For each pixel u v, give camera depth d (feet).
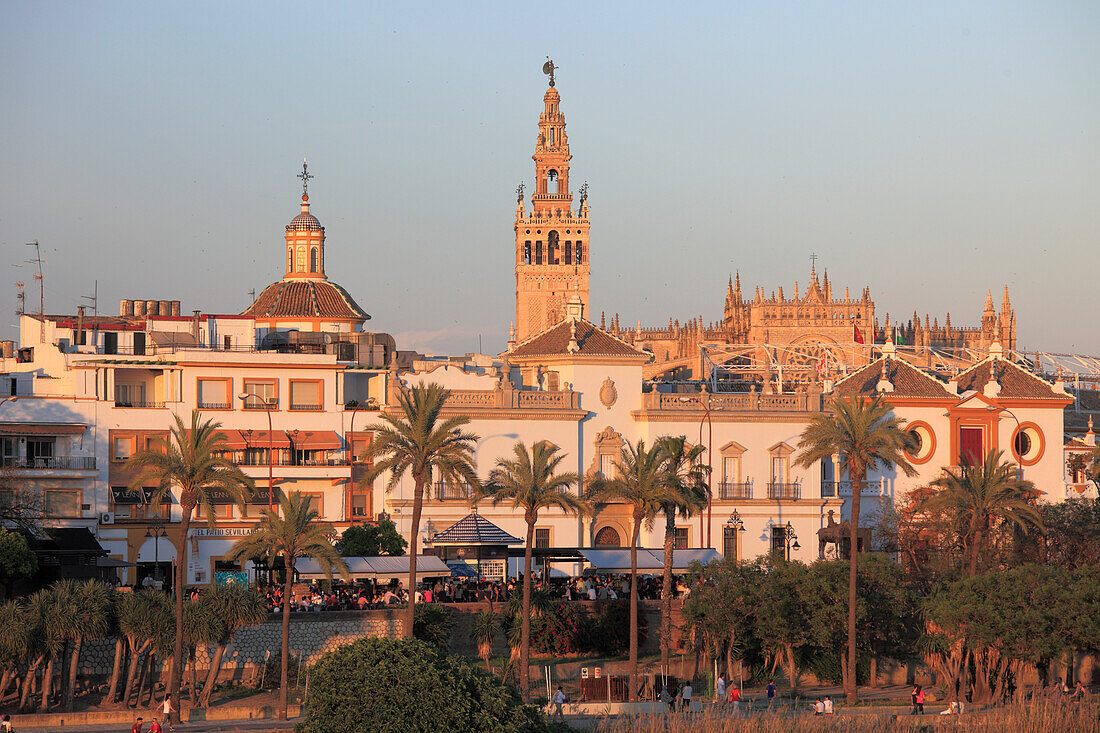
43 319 520.83
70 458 460.14
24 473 449.48
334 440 488.85
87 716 351.46
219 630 369.91
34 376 484.33
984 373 574.15
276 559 418.51
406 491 489.67
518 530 497.46
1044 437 568.00
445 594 439.22
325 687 307.78
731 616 413.39
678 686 400.06
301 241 600.39
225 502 475.72
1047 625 400.47
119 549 459.73
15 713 358.64
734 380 654.12
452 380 513.04
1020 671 408.87
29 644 352.69
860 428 418.92
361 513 492.13
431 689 305.94
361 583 448.24
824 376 653.30
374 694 304.91
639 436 520.01
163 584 449.48
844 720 357.41
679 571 450.71
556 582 475.31
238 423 481.87
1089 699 385.91
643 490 406.00
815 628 413.39
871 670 430.61
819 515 529.45
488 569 479.00
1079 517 504.84
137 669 381.40
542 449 403.34
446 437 396.37
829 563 432.66
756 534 522.47
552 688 399.85
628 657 432.66
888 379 561.43
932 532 508.94
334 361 494.18
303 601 416.46
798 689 421.18
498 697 314.14
